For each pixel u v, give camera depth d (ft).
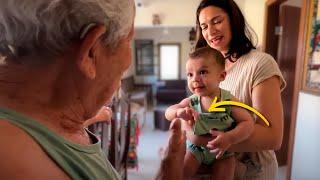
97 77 1.54
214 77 3.27
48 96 1.44
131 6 1.59
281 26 10.50
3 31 1.33
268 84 3.14
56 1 1.27
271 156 3.54
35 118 1.36
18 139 1.17
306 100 6.92
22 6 1.27
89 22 1.36
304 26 6.92
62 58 1.40
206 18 3.61
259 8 12.08
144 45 30.94
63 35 1.33
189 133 3.17
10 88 1.37
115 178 1.77
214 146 2.87
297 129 7.39
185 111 3.11
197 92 3.29
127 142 8.24
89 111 1.65
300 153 7.27
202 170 3.31
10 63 1.38
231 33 3.56
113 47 1.55
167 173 2.54
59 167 1.30
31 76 1.38
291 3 10.66
